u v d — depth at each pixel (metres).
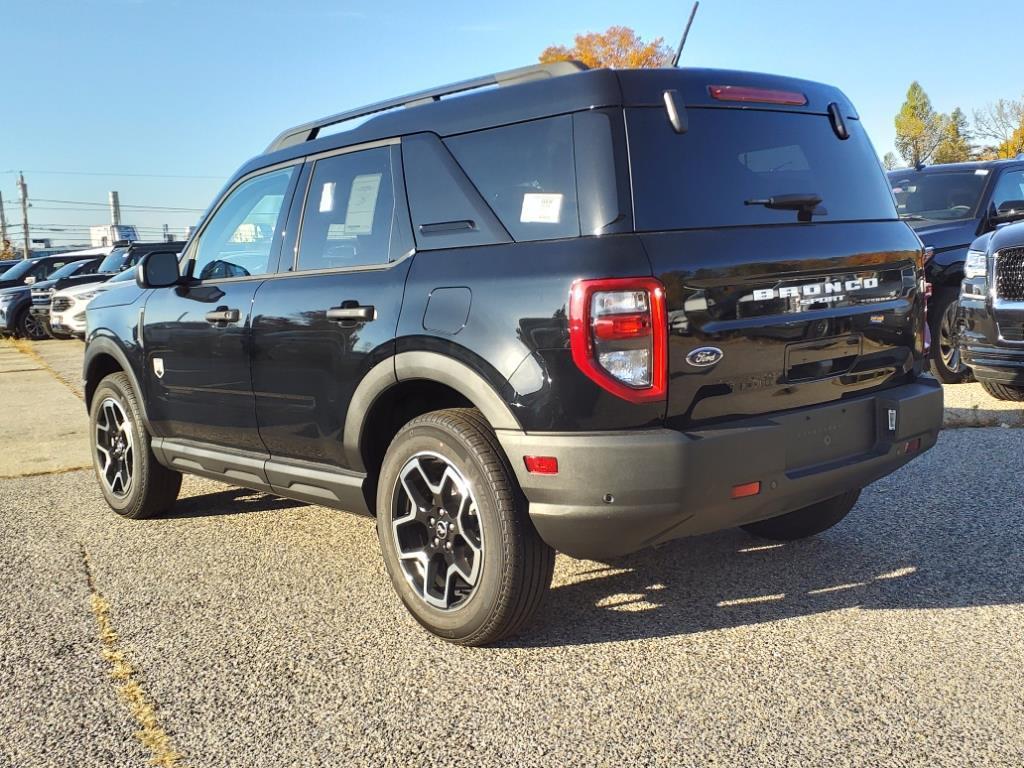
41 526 5.07
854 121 3.66
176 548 4.59
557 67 3.17
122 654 3.36
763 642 3.25
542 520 2.98
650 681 3.00
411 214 3.47
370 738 2.73
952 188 8.72
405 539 3.47
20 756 2.70
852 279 3.32
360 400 3.53
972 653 3.09
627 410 2.84
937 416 3.55
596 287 2.80
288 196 4.09
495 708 2.87
